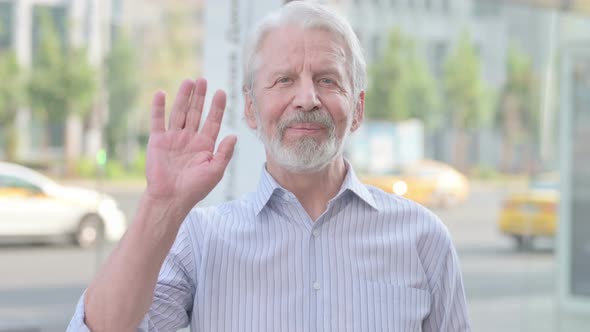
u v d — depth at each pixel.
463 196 5.45
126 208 3.59
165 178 1.25
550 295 5.56
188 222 1.51
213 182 1.27
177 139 1.29
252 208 1.52
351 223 1.51
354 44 1.48
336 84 1.43
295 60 1.42
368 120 5.18
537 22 5.70
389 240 1.52
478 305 5.25
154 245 1.24
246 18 2.25
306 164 1.42
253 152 2.24
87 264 3.50
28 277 3.38
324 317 1.45
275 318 1.44
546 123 5.75
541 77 5.72
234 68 2.26
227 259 1.47
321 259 1.48
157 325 1.43
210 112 1.32
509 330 5.23
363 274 1.48
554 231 5.64
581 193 5.81
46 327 3.38
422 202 5.33
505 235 5.52
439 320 1.55
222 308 1.46
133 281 1.23
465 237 5.41
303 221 1.50
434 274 1.55
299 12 1.45
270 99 1.43
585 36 5.76
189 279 1.49
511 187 5.61
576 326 5.48
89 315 1.24
